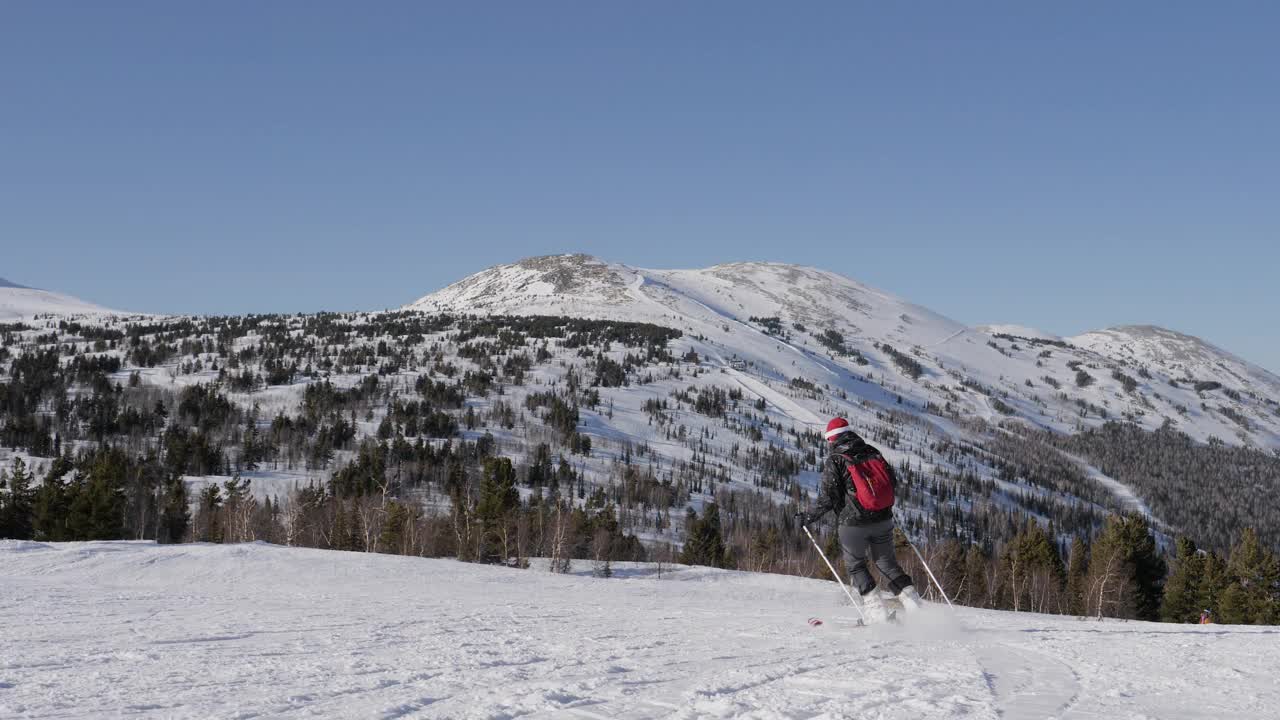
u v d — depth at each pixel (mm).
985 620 8586
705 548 82500
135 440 167125
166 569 28812
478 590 20797
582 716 3043
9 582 17938
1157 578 60625
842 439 6977
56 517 70188
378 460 125250
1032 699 3395
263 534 70250
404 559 32719
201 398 196250
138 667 4543
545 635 6398
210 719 3008
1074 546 61594
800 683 3799
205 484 131500
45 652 5258
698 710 3156
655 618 8352
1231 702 3391
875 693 3500
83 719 3004
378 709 3172
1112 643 5723
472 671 4293
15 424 164000
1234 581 51562
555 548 59156
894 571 6852
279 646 5680
